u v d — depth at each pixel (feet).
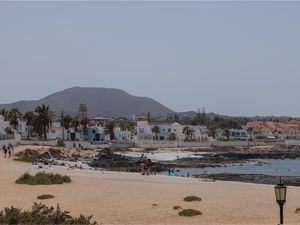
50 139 473.26
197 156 430.20
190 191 115.85
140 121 650.84
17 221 58.23
